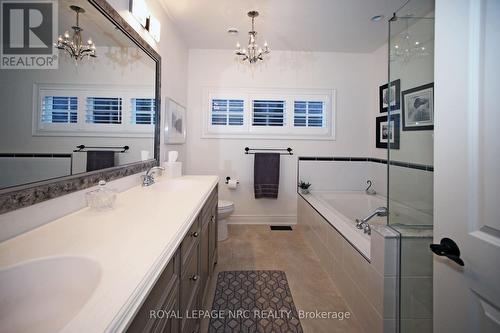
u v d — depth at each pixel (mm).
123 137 1478
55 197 919
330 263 2008
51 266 633
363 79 3338
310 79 3312
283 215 3367
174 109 2518
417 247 1242
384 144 3062
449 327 733
